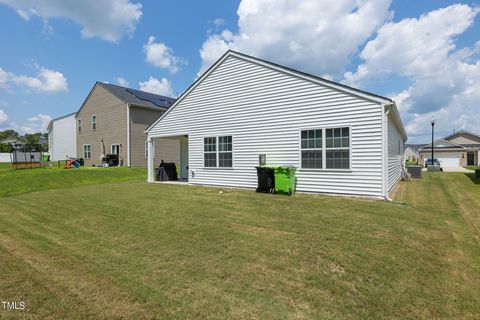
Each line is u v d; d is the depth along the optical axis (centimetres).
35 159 2648
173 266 370
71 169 1936
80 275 348
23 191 1231
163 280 330
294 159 985
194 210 712
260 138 1073
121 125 2284
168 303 280
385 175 810
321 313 261
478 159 3997
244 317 255
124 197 957
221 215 650
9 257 412
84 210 749
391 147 1078
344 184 878
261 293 297
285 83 1005
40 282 329
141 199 905
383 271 349
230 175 1174
